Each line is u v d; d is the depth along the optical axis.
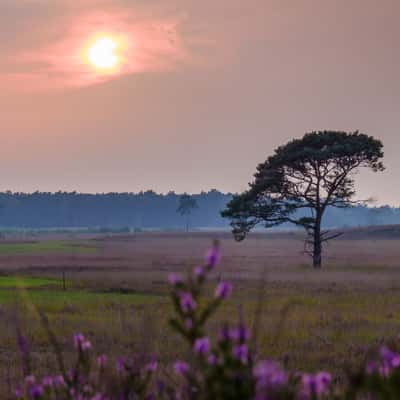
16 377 40.12
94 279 149.00
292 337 60.31
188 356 10.14
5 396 28.33
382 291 118.12
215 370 9.20
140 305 91.50
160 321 65.50
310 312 82.56
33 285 137.25
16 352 52.47
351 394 10.13
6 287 132.88
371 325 71.75
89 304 95.69
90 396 13.58
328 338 60.88
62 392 13.56
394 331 66.44
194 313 9.44
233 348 9.32
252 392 9.06
